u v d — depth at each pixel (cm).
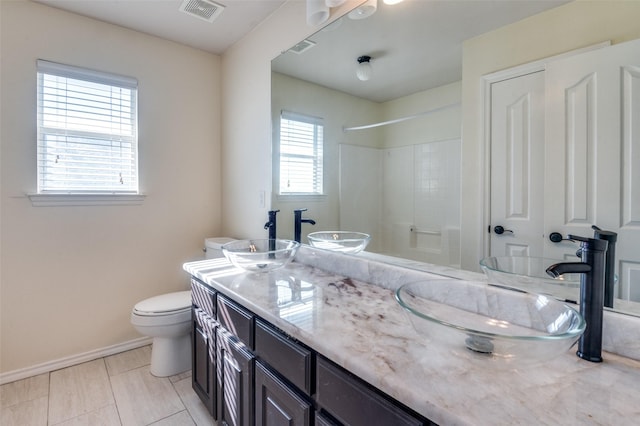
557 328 89
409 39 140
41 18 203
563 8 97
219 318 151
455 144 125
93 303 229
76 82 218
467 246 122
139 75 241
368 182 159
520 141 108
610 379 73
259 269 167
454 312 112
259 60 228
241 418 132
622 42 87
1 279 198
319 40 179
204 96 274
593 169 92
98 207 228
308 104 189
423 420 67
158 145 251
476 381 72
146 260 249
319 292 137
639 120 84
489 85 115
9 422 166
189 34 243
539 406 64
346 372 85
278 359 109
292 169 202
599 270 80
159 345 211
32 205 205
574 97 96
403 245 145
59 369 216
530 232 106
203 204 276
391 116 148
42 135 208
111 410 177
